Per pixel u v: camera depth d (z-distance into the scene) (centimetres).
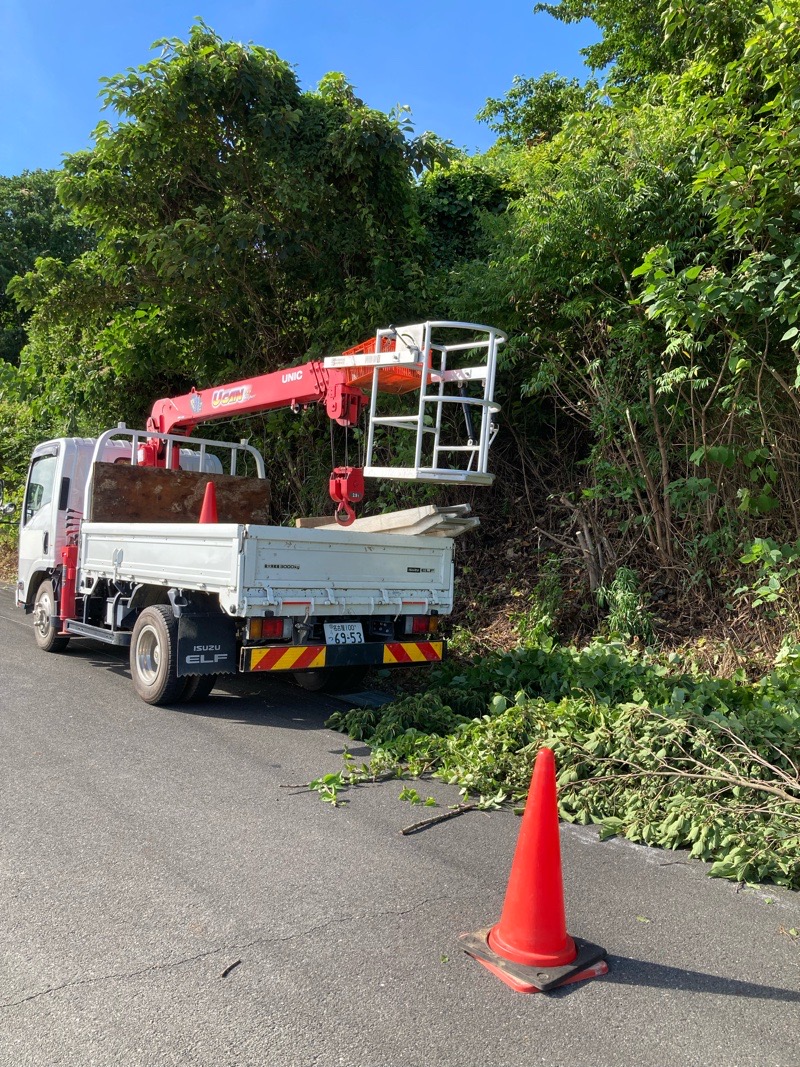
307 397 777
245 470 1280
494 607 1007
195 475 979
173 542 742
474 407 1088
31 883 402
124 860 430
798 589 789
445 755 601
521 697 654
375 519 788
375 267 1084
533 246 868
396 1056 281
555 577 945
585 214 814
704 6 752
